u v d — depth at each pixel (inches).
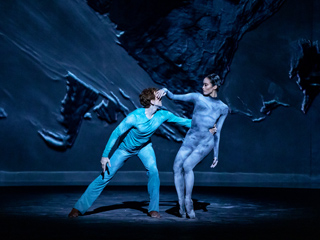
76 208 208.1
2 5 405.7
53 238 154.9
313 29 478.3
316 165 473.1
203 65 439.2
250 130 461.4
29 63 409.7
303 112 473.7
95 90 420.2
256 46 466.9
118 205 252.2
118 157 212.4
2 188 335.6
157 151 438.0
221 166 454.3
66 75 414.6
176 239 156.3
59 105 413.7
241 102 459.5
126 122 204.7
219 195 312.7
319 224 193.6
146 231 171.6
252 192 335.9
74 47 419.5
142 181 425.4
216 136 220.2
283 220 204.5
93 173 421.1
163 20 432.5
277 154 466.9
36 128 410.3
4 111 404.2
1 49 403.9
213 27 438.3
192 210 210.2
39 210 227.8
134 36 431.5
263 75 467.2
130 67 431.2
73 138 417.1
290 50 474.3
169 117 214.1
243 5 445.7
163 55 433.7
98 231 169.9
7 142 405.1
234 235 165.9
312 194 327.0
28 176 406.0
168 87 437.4
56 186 356.8
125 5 429.7
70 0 419.8
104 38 426.0
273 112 467.2
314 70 476.1
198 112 213.3
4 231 167.9
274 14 470.9
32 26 411.5
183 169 213.0
